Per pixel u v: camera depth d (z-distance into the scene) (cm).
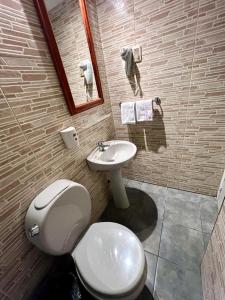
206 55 111
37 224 75
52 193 84
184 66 120
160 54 125
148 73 136
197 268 107
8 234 76
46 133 93
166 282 103
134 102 147
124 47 134
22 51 77
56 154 102
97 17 134
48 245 79
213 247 84
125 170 200
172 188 180
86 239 96
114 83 154
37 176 89
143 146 173
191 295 95
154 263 114
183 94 130
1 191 72
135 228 141
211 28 103
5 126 72
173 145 155
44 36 87
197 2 100
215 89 118
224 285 63
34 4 81
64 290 93
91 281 75
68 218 89
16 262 81
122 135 179
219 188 150
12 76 73
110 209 167
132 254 82
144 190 183
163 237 130
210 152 142
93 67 133
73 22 110
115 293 69
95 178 148
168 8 109
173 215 148
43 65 88
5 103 71
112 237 92
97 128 147
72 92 112
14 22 73
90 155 135
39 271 94
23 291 86
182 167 162
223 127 127
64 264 106
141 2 115
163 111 145
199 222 138
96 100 140
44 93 90
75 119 117
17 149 78
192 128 139
